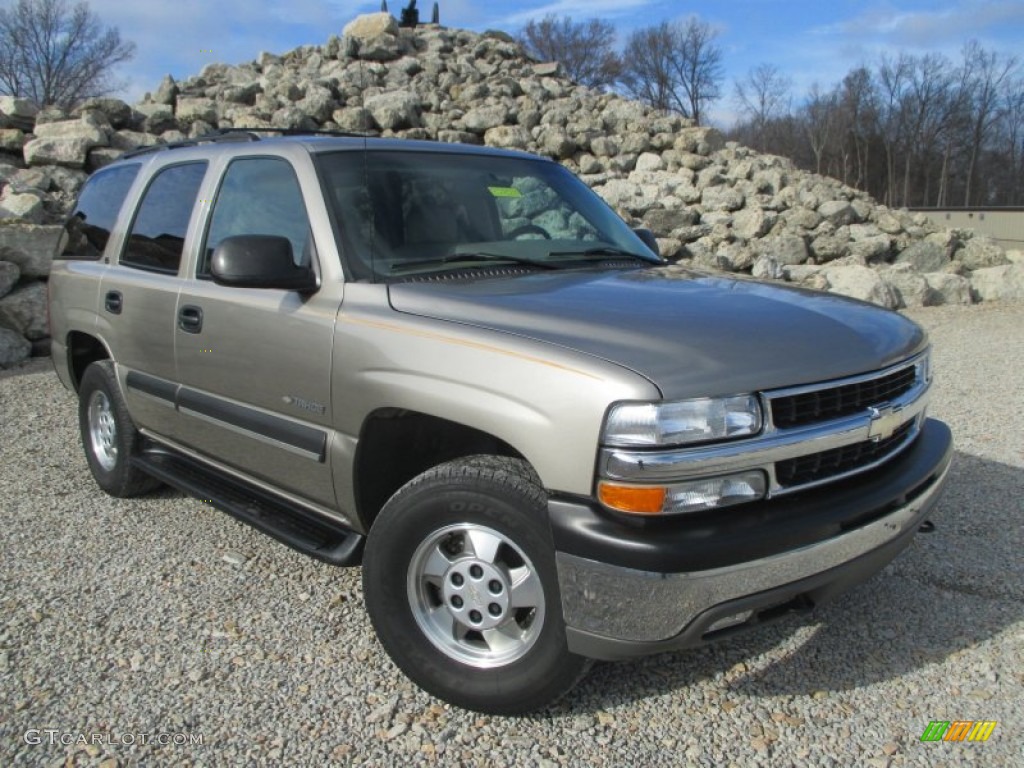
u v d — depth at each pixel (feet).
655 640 8.28
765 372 8.64
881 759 9.04
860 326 10.28
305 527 11.74
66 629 11.60
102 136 40.47
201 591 12.68
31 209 32.37
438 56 60.64
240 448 12.41
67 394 24.49
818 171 193.98
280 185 12.09
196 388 13.15
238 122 48.14
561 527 8.41
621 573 8.13
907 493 9.66
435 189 12.37
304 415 11.10
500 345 9.06
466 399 9.11
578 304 9.82
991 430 20.03
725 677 10.50
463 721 9.71
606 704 9.99
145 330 14.10
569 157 50.44
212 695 10.18
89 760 9.06
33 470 18.12
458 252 11.65
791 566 8.48
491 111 51.37
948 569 13.10
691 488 8.18
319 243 11.14
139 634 11.50
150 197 15.07
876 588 12.58
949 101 194.49
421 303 10.14
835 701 10.02
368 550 10.00
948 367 27.07
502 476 9.06
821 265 42.86
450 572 9.66
